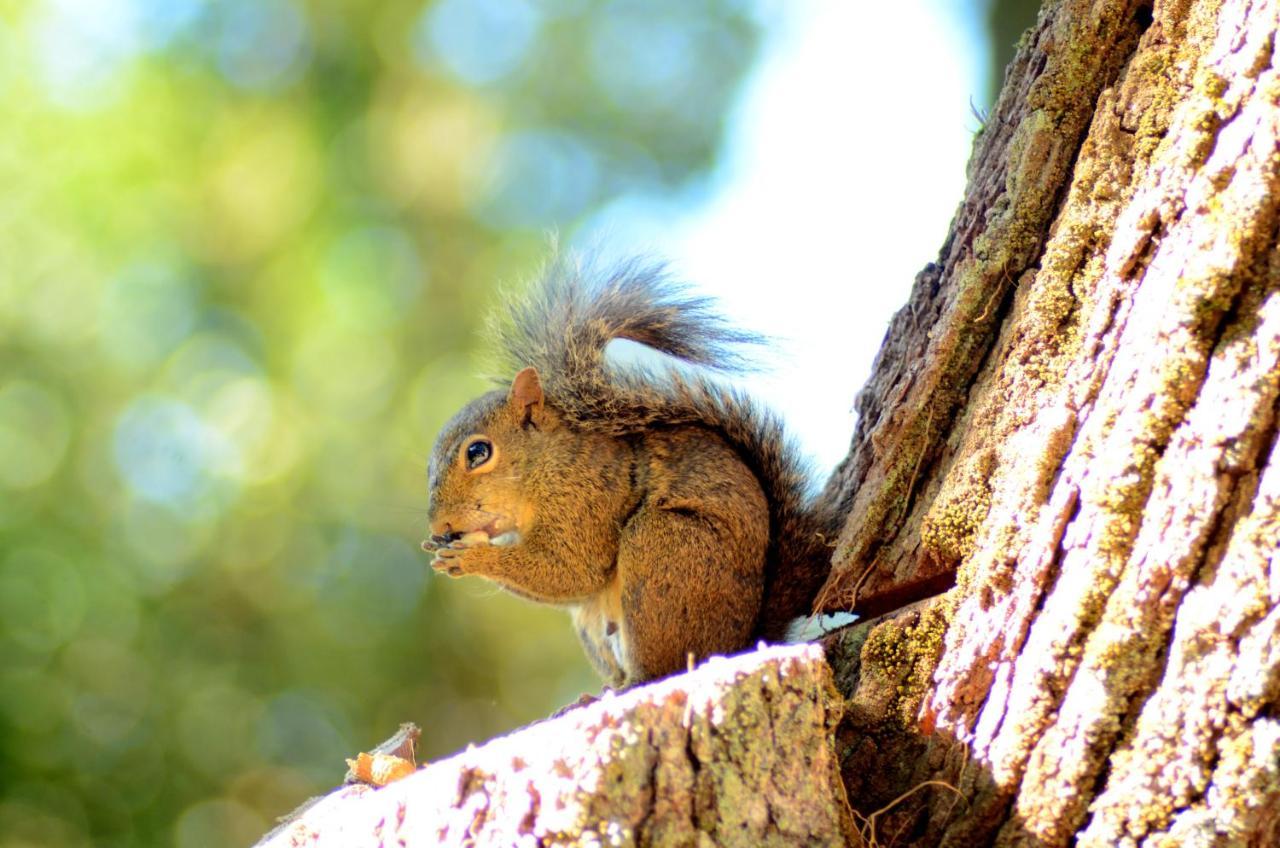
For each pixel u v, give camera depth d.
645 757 6.01
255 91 30.33
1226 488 6.04
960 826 6.54
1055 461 6.65
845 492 9.33
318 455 26.77
